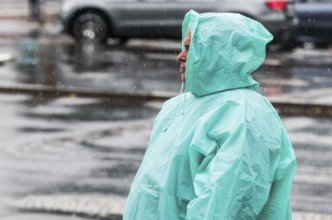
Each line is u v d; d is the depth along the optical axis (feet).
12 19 151.12
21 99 76.95
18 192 45.27
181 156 19.56
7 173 49.70
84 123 66.85
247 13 111.65
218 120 19.35
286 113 73.00
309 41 117.80
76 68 94.99
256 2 111.24
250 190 18.39
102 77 88.58
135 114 71.51
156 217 19.53
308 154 57.06
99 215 41.11
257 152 18.80
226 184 18.28
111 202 43.60
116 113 71.67
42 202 43.32
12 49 110.11
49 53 107.14
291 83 88.63
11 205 42.63
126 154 55.83
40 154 55.16
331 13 116.98
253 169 18.57
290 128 66.49
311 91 83.46
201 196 18.39
